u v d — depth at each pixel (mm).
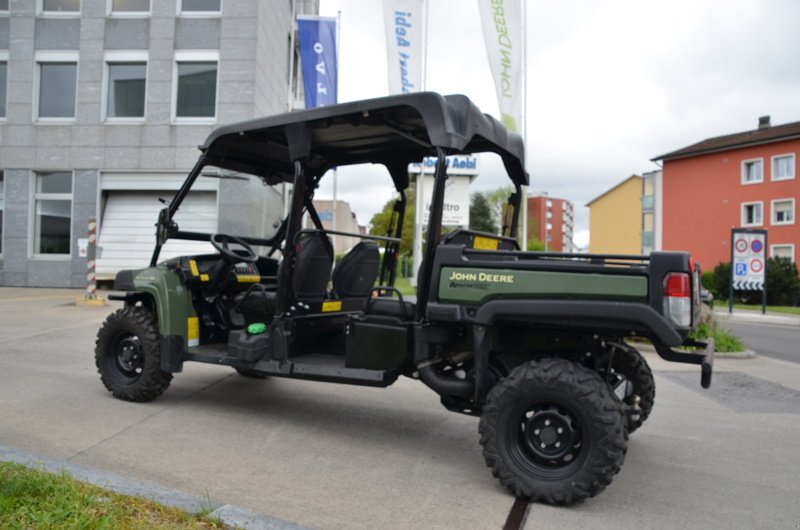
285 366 4680
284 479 3799
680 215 45281
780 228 39406
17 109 18016
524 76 14719
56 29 18016
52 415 4984
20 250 18000
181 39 17688
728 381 7668
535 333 4027
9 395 5566
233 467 3973
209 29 17641
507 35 14297
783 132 40188
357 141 5199
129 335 5602
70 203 18125
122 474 3758
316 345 5105
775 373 8398
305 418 5250
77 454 4074
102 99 17875
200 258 5633
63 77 18312
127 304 5762
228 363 4977
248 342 4816
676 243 45500
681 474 4180
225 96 17594
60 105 18328
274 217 6109
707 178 43625
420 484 3809
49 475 3164
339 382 4434
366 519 3254
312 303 4887
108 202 18125
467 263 3930
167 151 17703
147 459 4047
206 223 5777
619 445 3387
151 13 17703
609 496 3740
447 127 4027
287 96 22578
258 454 4262
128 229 17859
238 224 5805
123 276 5703
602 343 3898
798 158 38438
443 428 5090
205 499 3291
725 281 31547
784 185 39125
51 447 4188
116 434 4562
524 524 3271
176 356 5285
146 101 17734
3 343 8305
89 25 17844
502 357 4141
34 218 18141
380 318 4375
